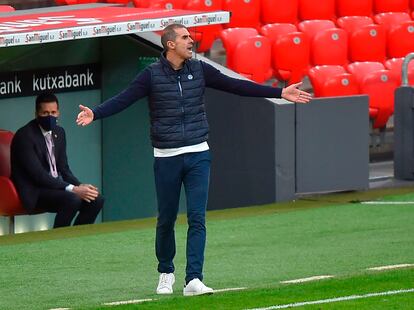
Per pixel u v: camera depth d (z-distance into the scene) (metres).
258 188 35.41
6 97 36.16
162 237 22.17
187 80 21.67
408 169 38.66
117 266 25.94
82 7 37.44
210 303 20.91
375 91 42.72
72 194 33.34
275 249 27.78
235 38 41.62
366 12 47.88
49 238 29.94
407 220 31.73
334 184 36.25
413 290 22.03
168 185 21.73
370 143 42.91
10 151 34.06
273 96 22.16
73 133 37.97
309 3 46.03
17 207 33.66
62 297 22.58
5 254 27.50
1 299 22.47
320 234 29.78
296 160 35.47
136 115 38.16
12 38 29.84
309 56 43.53
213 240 29.09
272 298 21.36
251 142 35.44
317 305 20.70
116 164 38.66
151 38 37.00
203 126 21.81
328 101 35.81
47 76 37.06
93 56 38.09
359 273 24.17
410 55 38.91
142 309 20.52
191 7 42.31
